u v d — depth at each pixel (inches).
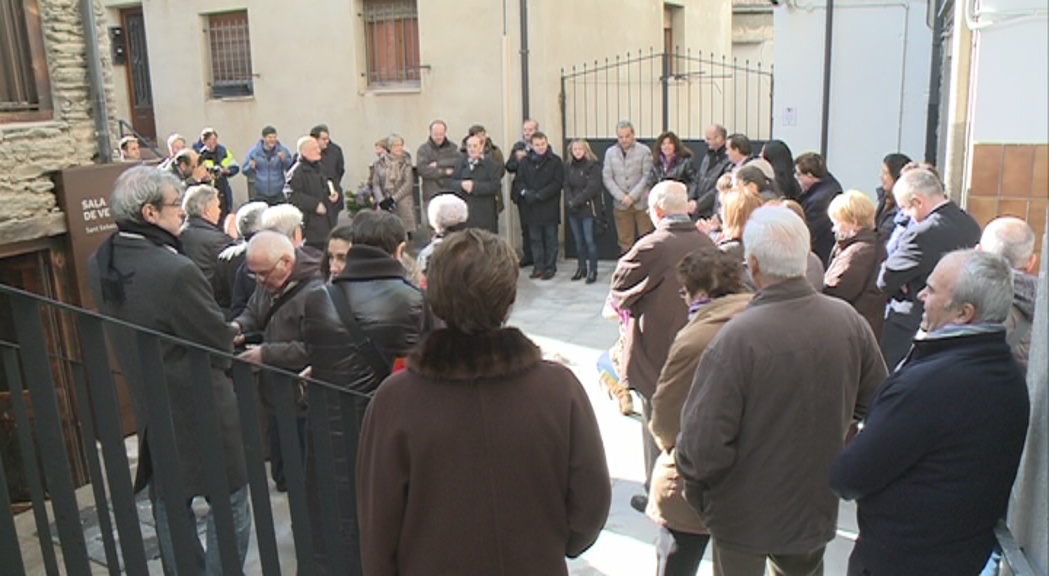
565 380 76.8
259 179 386.9
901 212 170.4
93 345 90.4
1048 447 69.6
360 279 122.0
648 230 344.2
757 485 99.7
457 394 73.7
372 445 76.1
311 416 110.8
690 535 115.8
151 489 122.6
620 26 446.3
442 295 73.6
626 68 453.4
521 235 398.9
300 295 147.3
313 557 114.5
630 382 154.1
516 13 378.9
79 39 191.8
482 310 73.5
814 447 99.0
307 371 136.6
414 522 75.4
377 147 370.9
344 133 426.9
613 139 384.8
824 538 102.0
